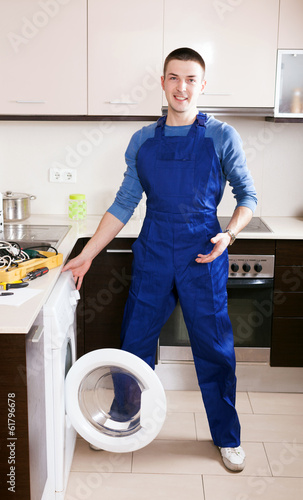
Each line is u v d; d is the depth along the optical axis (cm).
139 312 242
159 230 232
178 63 217
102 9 288
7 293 185
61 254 226
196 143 225
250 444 258
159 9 288
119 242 286
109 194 338
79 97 297
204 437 264
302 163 336
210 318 235
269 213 341
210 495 224
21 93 296
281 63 294
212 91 296
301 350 301
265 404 295
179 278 233
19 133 330
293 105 299
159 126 231
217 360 240
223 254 238
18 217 315
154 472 239
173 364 305
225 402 243
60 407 199
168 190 227
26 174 336
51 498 204
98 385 221
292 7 288
